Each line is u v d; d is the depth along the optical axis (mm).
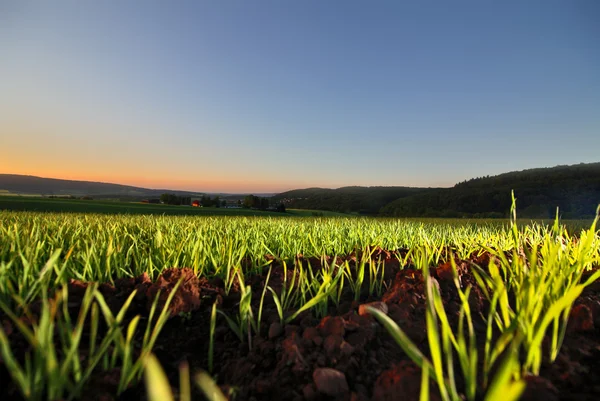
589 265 3066
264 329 2117
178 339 2031
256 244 3762
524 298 1727
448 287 2664
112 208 40344
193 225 6926
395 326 1218
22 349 1616
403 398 1317
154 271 3006
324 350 1728
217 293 2609
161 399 728
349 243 4664
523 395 1316
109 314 1543
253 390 1540
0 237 3602
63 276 2395
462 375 1544
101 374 1487
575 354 1693
